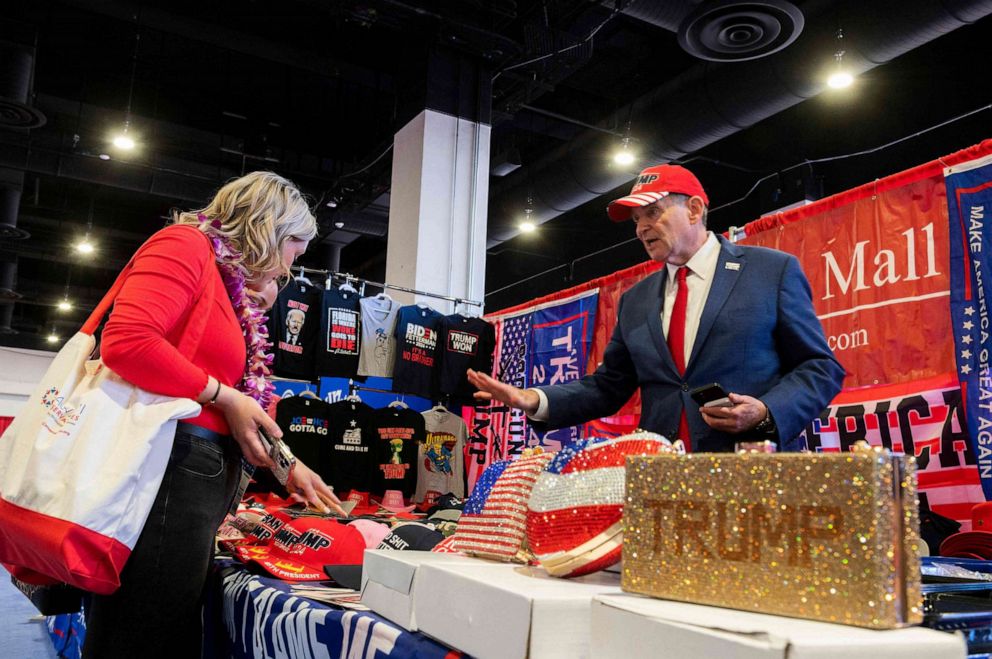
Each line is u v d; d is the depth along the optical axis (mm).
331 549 1608
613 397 1906
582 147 8102
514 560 1085
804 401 1433
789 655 530
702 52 5309
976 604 757
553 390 1798
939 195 2736
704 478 719
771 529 664
